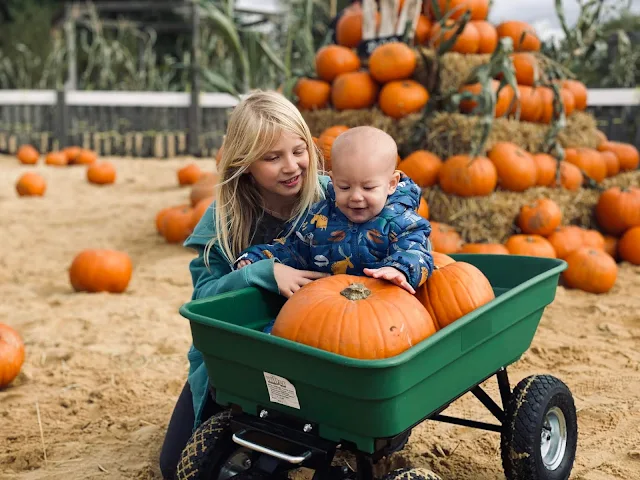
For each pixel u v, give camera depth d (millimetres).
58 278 6996
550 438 2961
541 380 2865
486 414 3828
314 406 2295
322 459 2389
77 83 21266
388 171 2619
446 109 6777
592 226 7273
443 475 3211
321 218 2814
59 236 8734
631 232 6957
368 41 7438
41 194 11508
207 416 2934
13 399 4242
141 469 3334
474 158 6391
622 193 7055
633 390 4102
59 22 21531
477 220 6465
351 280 2600
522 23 7570
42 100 16984
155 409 4047
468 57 6855
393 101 6797
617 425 3666
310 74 7914
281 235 3035
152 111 16250
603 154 7812
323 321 2359
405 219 2682
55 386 4406
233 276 2797
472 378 2582
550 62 7207
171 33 23328
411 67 6953
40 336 5230
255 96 2855
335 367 2146
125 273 6418
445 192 6551
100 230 9023
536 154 7070
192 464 2588
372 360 2062
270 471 2461
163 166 14844
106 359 4789
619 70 11141
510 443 2758
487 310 2443
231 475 2641
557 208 6562
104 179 12570
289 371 2271
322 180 3156
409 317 2410
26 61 20266
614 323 5281
